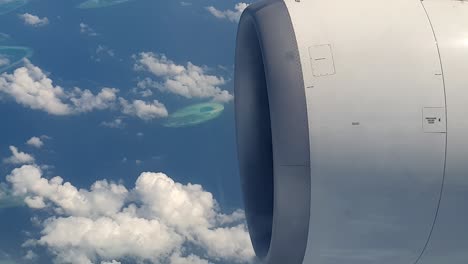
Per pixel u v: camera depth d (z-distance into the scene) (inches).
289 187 136.1
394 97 134.5
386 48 137.9
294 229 139.9
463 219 139.3
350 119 133.9
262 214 178.9
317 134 133.9
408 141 134.0
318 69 136.1
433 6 145.0
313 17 143.4
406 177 135.4
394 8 144.6
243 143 185.0
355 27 140.9
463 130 134.2
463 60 137.2
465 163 134.6
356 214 138.4
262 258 168.4
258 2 158.6
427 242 142.7
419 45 138.5
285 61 137.6
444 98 134.7
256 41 171.9
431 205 137.7
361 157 134.3
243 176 185.2
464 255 145.4
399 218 139.2
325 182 135.6
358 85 135.0
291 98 134.7
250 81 180.7
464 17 143.2
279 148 135.0
